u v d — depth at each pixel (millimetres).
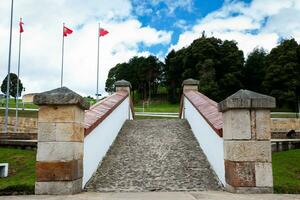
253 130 7520
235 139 7516
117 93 18531
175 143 12781
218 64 55312
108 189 8117
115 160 10812
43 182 7211
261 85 55438
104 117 11273
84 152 8469
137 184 8547
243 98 7500
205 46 55906
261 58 60062
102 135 10992
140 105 64875
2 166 10477
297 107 47781
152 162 10500
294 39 51594
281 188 8156
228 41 58469
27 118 31328
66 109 7414
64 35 32062
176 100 63938
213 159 9758
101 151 10789
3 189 7762
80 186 7824
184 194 7234
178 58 62125
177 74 62562
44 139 7355
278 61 50156
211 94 50750
